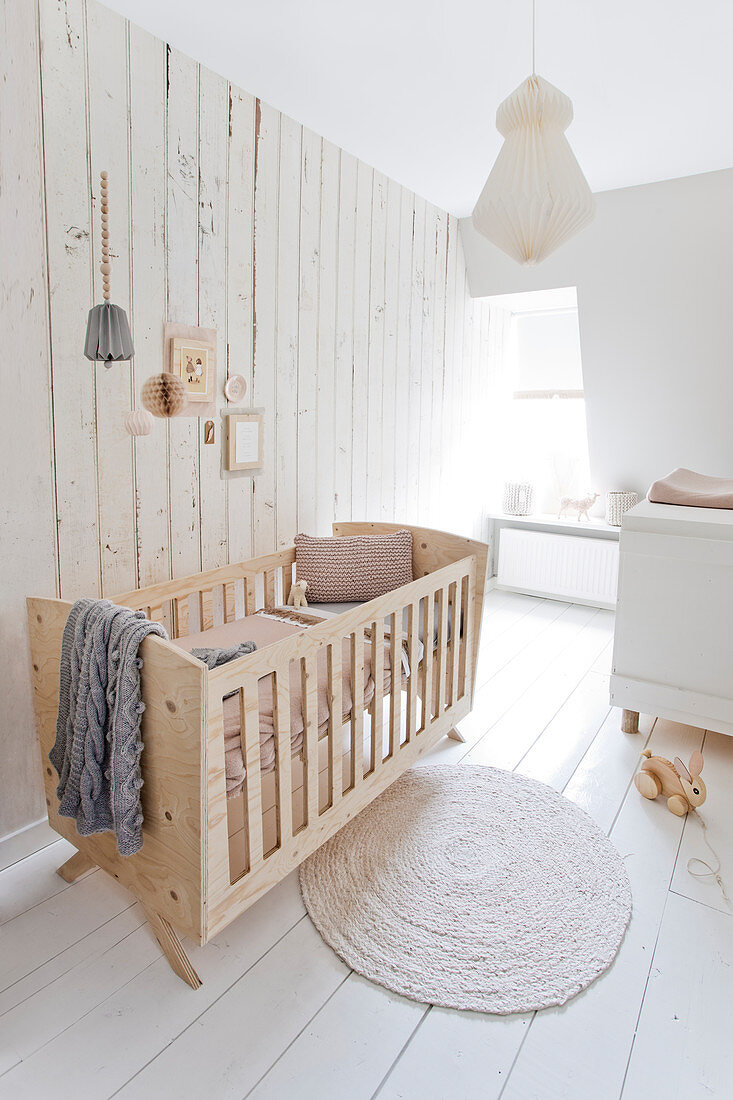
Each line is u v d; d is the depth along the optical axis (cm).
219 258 218
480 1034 135
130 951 155
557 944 157
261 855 153
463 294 373
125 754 136
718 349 324
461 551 247
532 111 137
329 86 218
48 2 162
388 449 324
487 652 345
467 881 177
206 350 217
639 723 268
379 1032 135
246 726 143
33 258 167
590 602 424
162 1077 125
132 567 204
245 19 180
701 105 230
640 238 313
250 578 236
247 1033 135
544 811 208
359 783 189
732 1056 131
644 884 178
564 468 436
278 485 257
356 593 247
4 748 178
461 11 177
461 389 385
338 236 270
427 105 230
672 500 263
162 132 194
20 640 177
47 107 165
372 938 158
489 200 145
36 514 176
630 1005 142
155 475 207
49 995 143
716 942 159
